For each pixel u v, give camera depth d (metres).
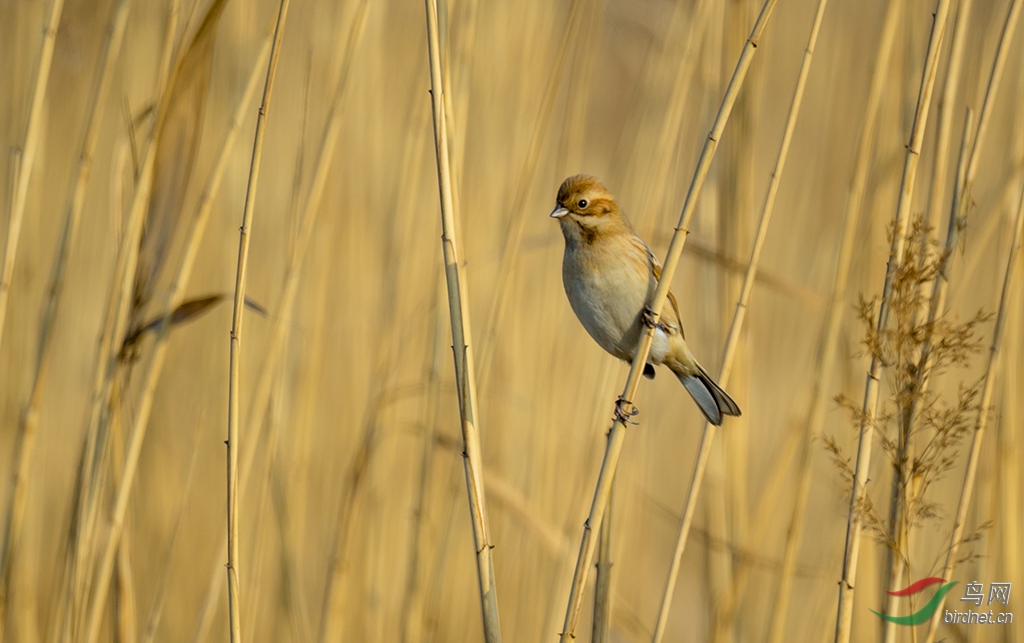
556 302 10.53
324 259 10.00
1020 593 8.27
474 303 10.24
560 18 11.88
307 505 10.50
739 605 9.16
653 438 11.80
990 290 10.26
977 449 6.57
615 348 7.85
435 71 5.62
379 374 9.19
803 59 6.41
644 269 7.59
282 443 9.51
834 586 8.91
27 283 9.86
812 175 12.71
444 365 9.38
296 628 8.99
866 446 6.16
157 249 7.16
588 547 5.49
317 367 9.76
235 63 10.33
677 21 9.84
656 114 9.91
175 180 7.13
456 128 8.09
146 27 10.91
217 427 10.66
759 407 12.61
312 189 7.86
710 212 9.45
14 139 9.78
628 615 9.26
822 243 10.94
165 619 10.12
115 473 7.34
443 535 8.88
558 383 10.34
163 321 6.96
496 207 10.55
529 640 10.02
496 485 8.66
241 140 10.98
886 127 8.80
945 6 5.98
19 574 8.48
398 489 10.30
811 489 11.24
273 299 10.91
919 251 6.13
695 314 13.32
